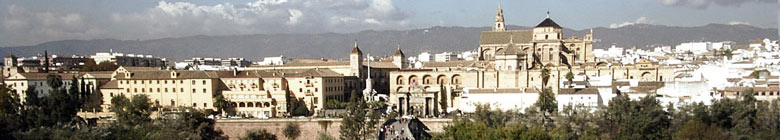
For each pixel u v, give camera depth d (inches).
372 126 7751.0
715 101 7224.4
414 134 7598.4
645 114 6806.1
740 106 6884.8
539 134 6063.0
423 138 7298.2
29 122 7765.8
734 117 6801.2
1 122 6860.2
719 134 6309.1
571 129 6983.3
